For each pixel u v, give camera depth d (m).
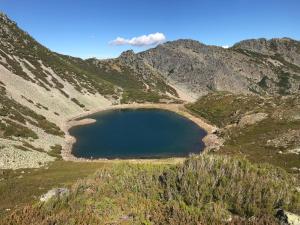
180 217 12.22
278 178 16.59
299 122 71.88
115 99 164.25
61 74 157.00
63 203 13.95
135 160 67.19
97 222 12.14
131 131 100.88
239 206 12.94
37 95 114.50
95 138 89.75
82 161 64.69
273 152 47.25
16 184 34.12
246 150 50.56
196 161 16.98
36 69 141.38
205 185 14.59
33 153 60.09
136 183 16.23
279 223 11.72
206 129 104.44
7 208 23.33
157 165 19.77
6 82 105.06
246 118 84.38
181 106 150.25
